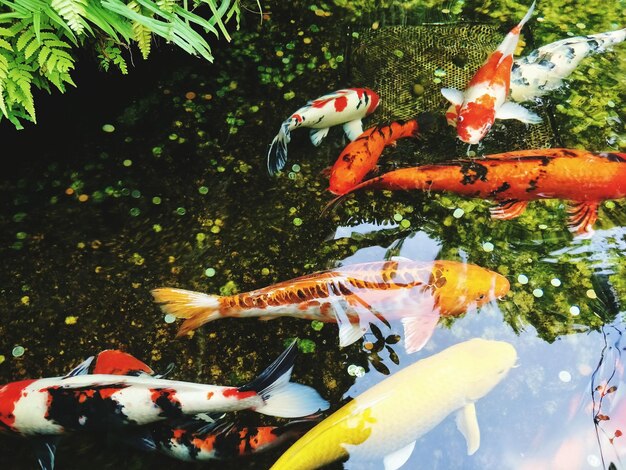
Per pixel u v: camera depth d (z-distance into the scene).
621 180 1.07
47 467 0.88
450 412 0.90
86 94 1.22
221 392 0.88
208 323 1.00
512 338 1.01
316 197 1.14
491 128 1.23
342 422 0.86
